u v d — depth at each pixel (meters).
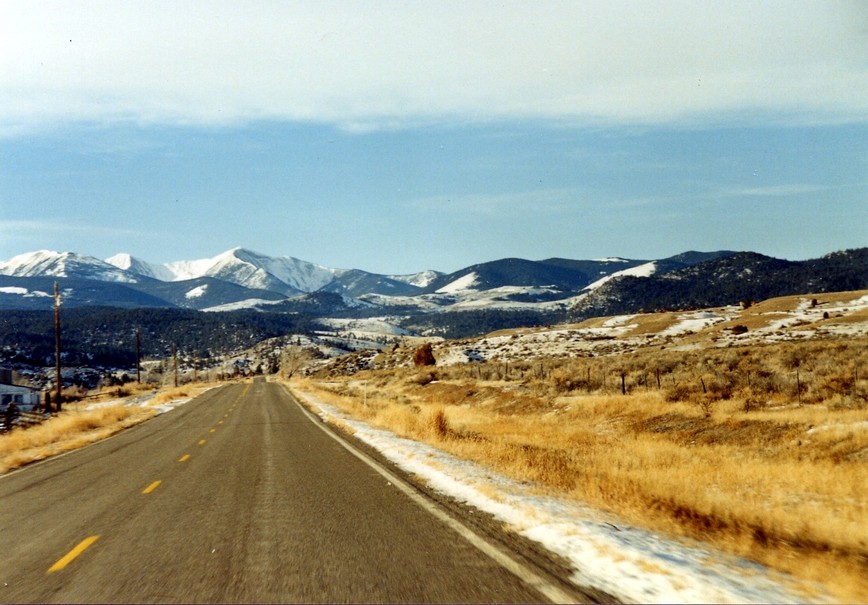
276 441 20.02
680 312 146.25
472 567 6.28
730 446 18.30
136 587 5.93
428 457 14.55
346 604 5.29
